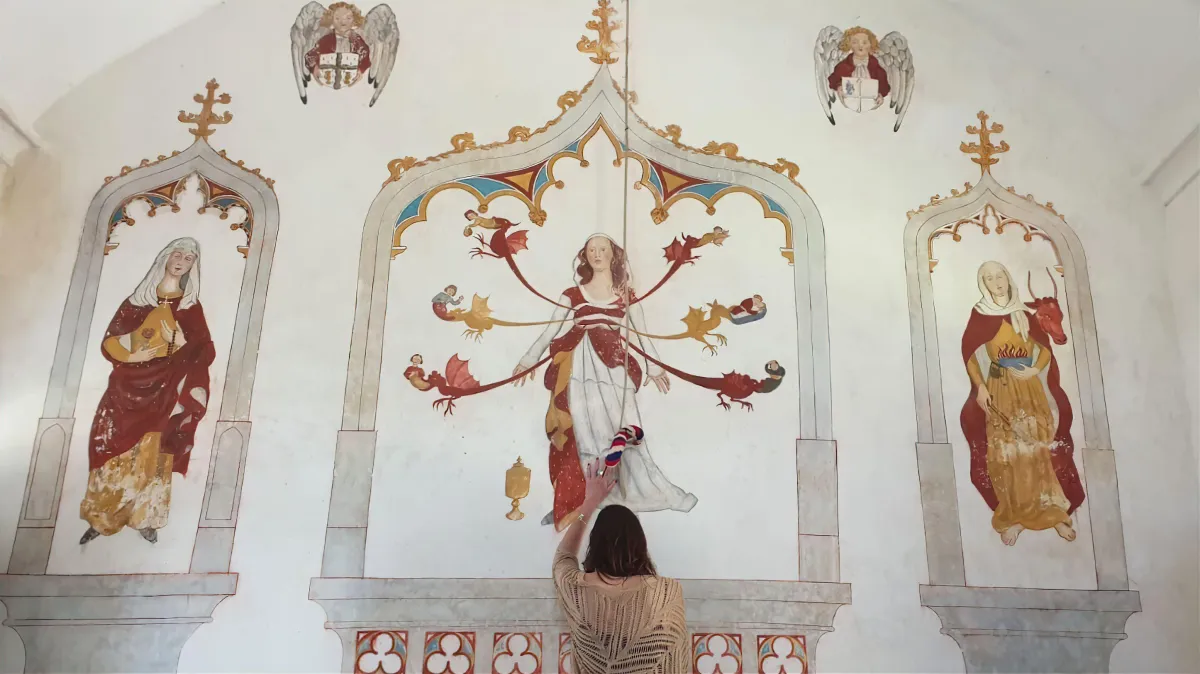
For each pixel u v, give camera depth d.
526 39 5.04
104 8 4.55
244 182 4.65
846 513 4.30
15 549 3.99
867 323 4.62
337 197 4.66
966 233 4.84
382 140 4.78
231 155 4.70
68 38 4.55
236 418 4.25
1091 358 4.65
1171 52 4.62
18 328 4.30
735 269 4.66
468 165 4.76
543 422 4.34
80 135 4.66
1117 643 4.21
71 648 3.89
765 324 4.58
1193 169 4.68
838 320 4.61
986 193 4.92
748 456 4.36
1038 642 4.18
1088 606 4.24
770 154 4.91
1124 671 4.17
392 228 4.62
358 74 4.91
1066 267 4.82
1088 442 4.51
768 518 4.27
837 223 4.79
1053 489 4.42
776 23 5.14
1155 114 4.87
